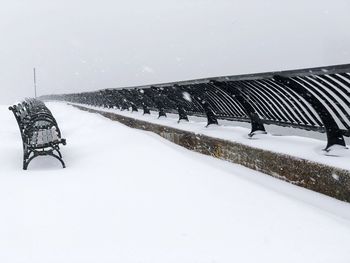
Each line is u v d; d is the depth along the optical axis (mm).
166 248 2680
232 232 2891
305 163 4379
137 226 3062
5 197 3920
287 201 3473
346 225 2943
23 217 3320
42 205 3629
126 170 4891
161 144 6258
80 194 3953
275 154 4906
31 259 2574
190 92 7738
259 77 5074
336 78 4074
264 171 5164
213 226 3010
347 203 3824
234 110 7059
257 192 3748
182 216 3236
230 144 5961
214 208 3389
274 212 3232
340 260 2449
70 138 8234
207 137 6715
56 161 5867
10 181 4586
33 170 5266
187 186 4062
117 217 3266
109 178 4559
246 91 6070
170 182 4238
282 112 5734
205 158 6516
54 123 6961
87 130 9312
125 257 2578
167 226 3041
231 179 4219
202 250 2637
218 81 6176
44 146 5375
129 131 7820
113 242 2795
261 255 2537
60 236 2916
